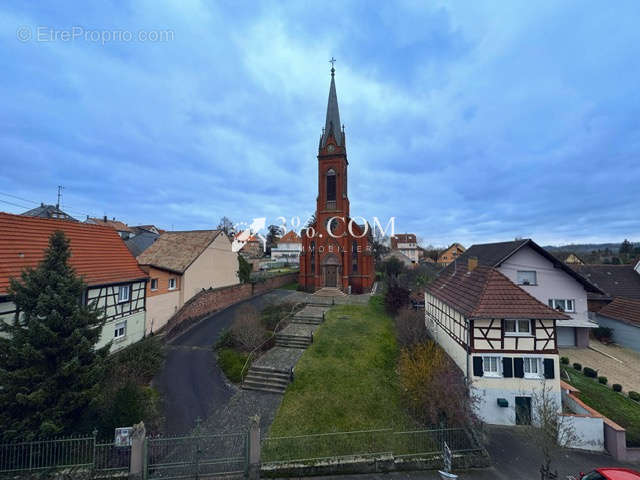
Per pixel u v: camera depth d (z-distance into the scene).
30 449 9.39
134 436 9.72
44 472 9.37
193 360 18.61
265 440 11.71
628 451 12.31
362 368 17.28
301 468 10.39
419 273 47.50
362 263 40.41
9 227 15.64
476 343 15.09
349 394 14.88
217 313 28.75
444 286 21.44
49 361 10.38
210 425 12.60
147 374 15.87
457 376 13.73
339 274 39.56
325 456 11.02
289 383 15.64
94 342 11.55
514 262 22.06
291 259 80.62
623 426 13.55
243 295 34.38
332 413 13.47
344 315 27.56
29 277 10.64
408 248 94.19
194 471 10.19
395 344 21.16
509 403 14.58
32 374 9.77
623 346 23.92
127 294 20.05
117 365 15.05
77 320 10.94
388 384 15.95
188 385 15.73
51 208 42.72
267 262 68.00
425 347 17.22
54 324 10.45
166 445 10.45
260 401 14.50
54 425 9.39
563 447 11.41
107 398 12.00
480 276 17.73
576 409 14.55
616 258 66.00
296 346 20.50
